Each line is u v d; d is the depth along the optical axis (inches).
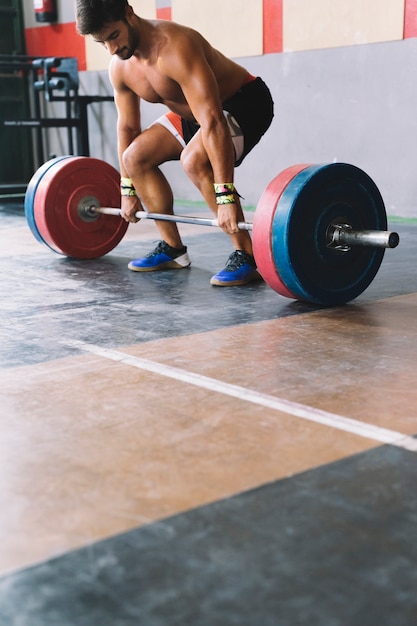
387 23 189.3
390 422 60.1
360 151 202.2
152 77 109.9
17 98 305.3
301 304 104.0
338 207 99.1
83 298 109.3
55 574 39.5
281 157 221.1
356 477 50.4
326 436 57.4
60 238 139.0
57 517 45.8
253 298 108.0
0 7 292.7
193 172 114.6
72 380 71.7
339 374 72.6
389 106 193.3
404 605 36.5
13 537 43.5
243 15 220.4
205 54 109.9
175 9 239.5
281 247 95.7
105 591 38.0
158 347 82.9
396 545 42.0
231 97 117.6
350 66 199.0
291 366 75.4
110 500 47.8
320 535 43.1
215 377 72.1
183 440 57.1
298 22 207.8
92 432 58.9
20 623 35.5
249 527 44.1
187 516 45.5
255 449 55.2
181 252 132.4
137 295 111.0
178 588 38.1
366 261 103.1
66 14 277.7
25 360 78.5
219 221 107.0
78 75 257.8
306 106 211.5
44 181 137.9
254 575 39.2
